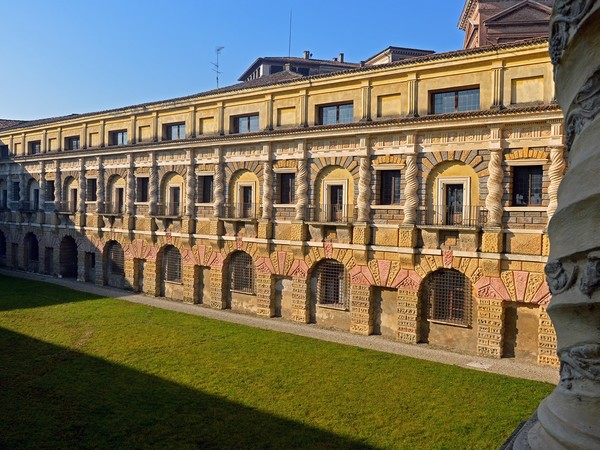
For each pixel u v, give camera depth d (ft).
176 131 134.31
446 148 90.53
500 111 83.25
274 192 113.29
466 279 90.12
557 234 26.35
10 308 115.14
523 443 28.25
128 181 141.90
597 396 24.39
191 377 72.79
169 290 135.23
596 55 24.81
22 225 176.96
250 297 119.24
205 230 125.70
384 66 95.71
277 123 112.68
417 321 93.91
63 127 161.38
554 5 28.07
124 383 69.62
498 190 85.20
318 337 97.45
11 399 62.85
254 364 79.36
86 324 102.42
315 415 60.70
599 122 24.34
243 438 54.34
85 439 53.01
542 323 82.07
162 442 52.95
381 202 99.55
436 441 54.49
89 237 154.10
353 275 101.19
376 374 75.66
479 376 75.41
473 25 133.39
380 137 97.71
